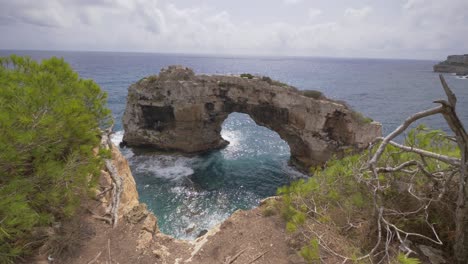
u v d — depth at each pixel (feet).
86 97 31.22
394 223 19.15
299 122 123.34
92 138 26.71
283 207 26.03
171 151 140.26
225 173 120.47
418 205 19.43
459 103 248.93
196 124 138.21
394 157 22.02
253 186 109.50
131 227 25.27
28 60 28.86
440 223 18.11
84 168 24.36
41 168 20.75
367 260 16.81
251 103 134.10
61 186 22.99
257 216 26.96
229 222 26.35
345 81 530.27
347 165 24.13
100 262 21.06
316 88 407.03
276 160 138.41
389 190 20.35
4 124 18.12
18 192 18.95
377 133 107.86
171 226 78.43
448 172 19.03
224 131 191.93
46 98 22.16
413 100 297.94
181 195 98.07
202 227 78.79
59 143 23.38
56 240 21.70
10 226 18.02
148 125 140.87
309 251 16.65
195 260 22.03
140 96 135.64
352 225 19.63
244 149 153.69
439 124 173.99
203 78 135.33
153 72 624.18
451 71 558.15
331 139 118.01
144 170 118.73
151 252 22.77
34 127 20.83
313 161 122.21
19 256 19.65
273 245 22.09
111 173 31.89
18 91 22.09
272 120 134.31
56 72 28.96
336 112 112.47
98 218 25.90
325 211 22.66
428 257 17.16
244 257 21.29
